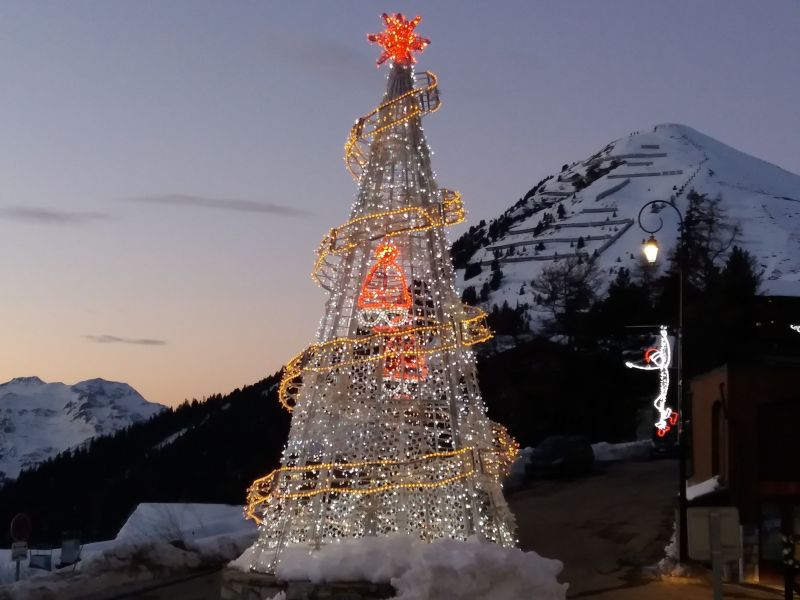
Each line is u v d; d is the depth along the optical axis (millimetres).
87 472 68938
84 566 18438
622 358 46750
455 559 12500
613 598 17344
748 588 18547
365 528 14586
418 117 16438
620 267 115875
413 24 16812
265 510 14977
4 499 68062
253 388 65750
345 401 14859
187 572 19438
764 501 20703
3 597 16594
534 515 26594
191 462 54875
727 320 38781
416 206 15477
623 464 36219
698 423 25266
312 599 13508
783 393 21172
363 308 15320
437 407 14844
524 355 46344
